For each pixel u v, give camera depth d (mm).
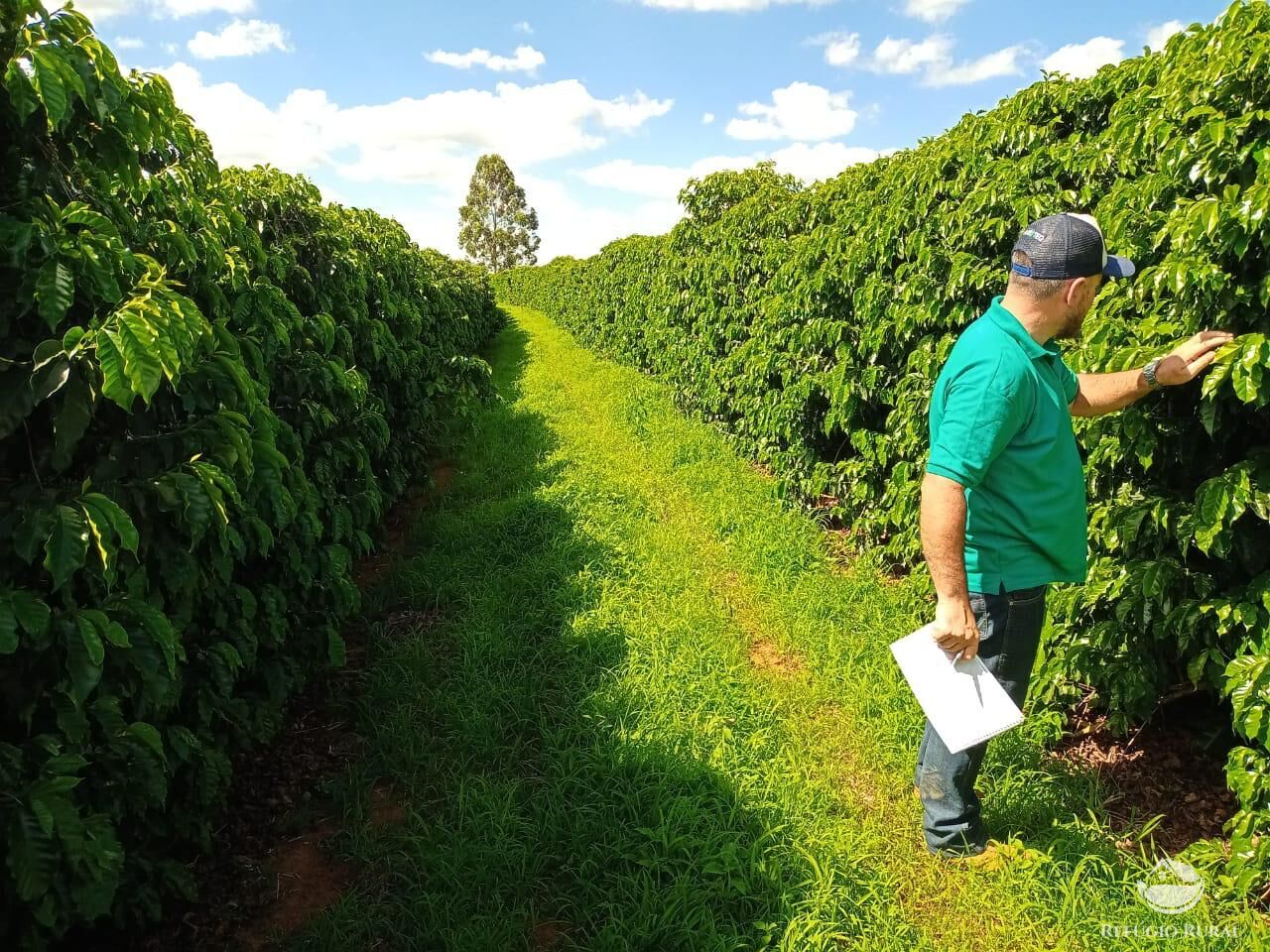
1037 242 2133
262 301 3227
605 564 4871
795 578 4730
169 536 2141
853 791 2980
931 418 2381
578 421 9148
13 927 1763
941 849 2586
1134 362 2434
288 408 3689
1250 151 2229
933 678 2271
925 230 4152
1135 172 3102
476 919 2373
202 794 2434
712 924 2297
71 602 1792
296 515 3232
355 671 3875
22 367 1751
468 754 3211
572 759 3053
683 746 3152
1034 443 2199
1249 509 2373
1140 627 2740
